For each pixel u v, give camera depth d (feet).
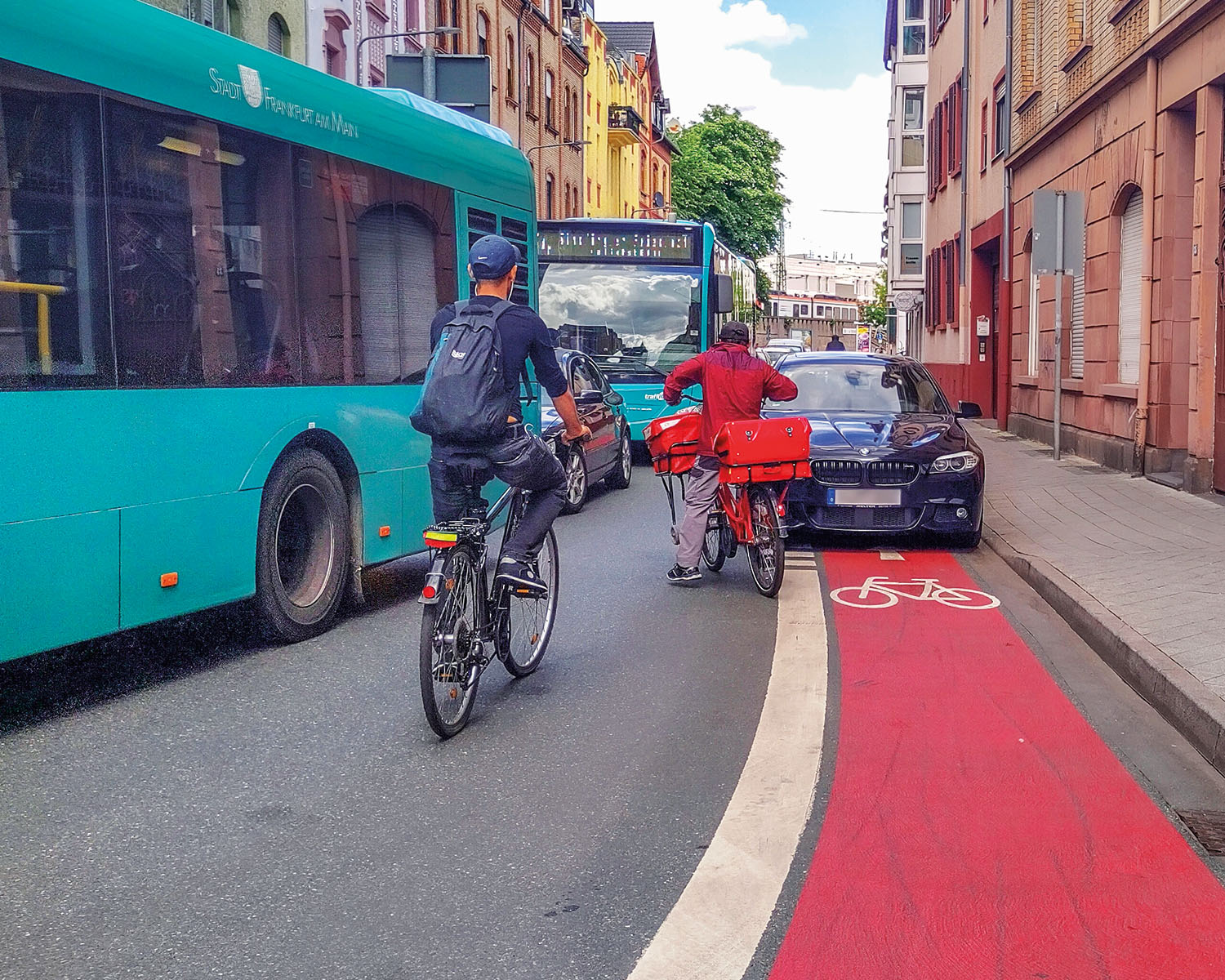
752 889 13.46
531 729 19.42
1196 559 31.60
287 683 22.25
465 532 19.25
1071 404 65.51
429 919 12.82
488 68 54.85
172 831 15.28
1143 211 52.19
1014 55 82.53
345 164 27.45
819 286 603.26
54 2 19.66
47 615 19.53
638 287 64.54
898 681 22.24
